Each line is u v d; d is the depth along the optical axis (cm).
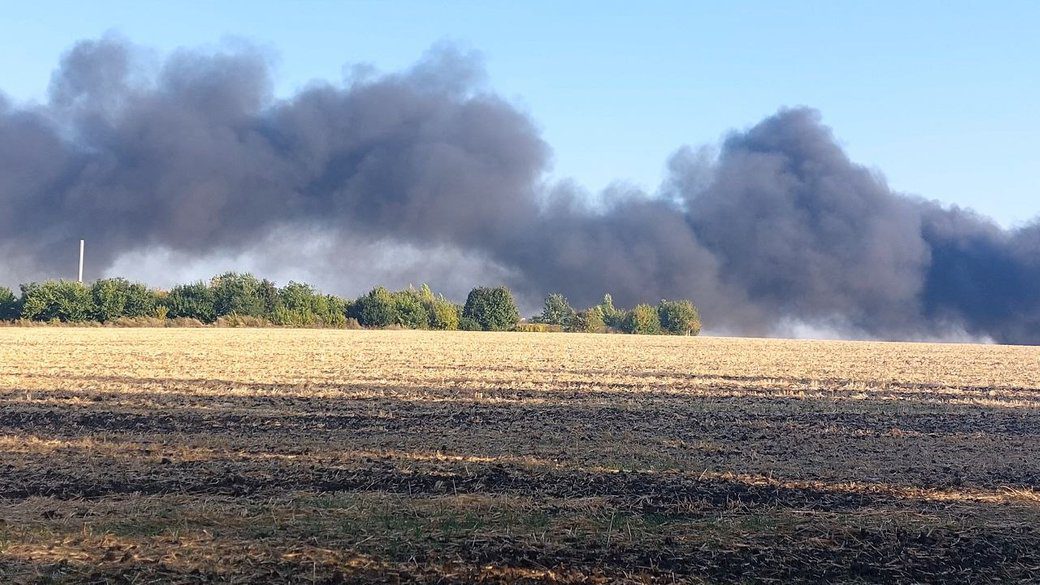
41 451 1430
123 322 7781
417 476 1284
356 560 898
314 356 3794
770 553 970
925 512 1152
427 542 958
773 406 2225
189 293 8425
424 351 4369
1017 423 2012
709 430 1802
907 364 4075
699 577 896
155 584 823
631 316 10512
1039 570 948
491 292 9669
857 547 1001
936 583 908
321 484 1228
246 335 5975
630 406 2159
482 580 861
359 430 1706
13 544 920
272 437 1611
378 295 8800
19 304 7906
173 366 3127
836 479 1334
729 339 7800
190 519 1019
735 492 1234
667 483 1275
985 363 4262
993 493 1271
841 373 3394
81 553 898
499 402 2183
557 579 872
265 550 918
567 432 1719
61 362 3266
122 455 1400
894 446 1662
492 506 1106
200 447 1486
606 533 1010
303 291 8750
